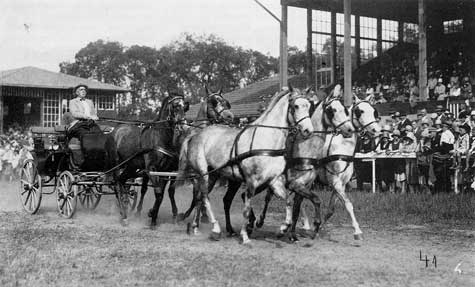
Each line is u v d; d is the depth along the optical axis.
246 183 11.37
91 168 15.13
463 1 31.61
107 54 65.62
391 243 11.47
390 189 20.17
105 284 8.06
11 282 8.13
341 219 14.73
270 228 13.73
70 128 15.27
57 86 45.38
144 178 15.45
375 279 8.36
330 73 34.19
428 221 14.38
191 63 64.56
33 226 13.72
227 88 65.88
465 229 13.20
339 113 11.40
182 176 13.01
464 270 8.98
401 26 36.84
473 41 31.41
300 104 10.77
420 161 18.80
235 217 15.88
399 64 33.91
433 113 21.81
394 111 24.23
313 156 11.53
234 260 9.68
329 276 8.52
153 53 64.50
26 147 34.22
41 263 9.39
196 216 12.69
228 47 66.50
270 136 11.10
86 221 14.77
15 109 47.03
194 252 10.44
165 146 13.91
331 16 32.84
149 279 8.31
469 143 18.03
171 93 14.23
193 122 14.64
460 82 28.67
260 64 70.00
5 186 28.83
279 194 11.16
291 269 8.97
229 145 11.82
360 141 19.66
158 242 11.56
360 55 35.84
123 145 14.79
